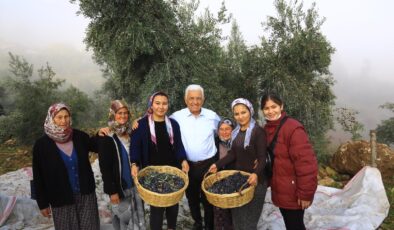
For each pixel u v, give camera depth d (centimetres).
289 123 314
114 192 341
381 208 459
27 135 1009
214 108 698
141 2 625
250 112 342
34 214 471
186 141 403
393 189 603
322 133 838
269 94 325
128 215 363
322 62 773
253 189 325
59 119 308
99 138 340
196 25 711
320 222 441
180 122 407
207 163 408
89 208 337
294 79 761
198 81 669
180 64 668
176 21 684
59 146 318
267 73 765
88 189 334
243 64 834
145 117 369
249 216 344
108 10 602
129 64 668
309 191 301
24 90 1021
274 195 331
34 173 315
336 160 764
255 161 341
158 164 368
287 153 314
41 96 1038
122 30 626
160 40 632
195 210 427
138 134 357
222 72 818
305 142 305
